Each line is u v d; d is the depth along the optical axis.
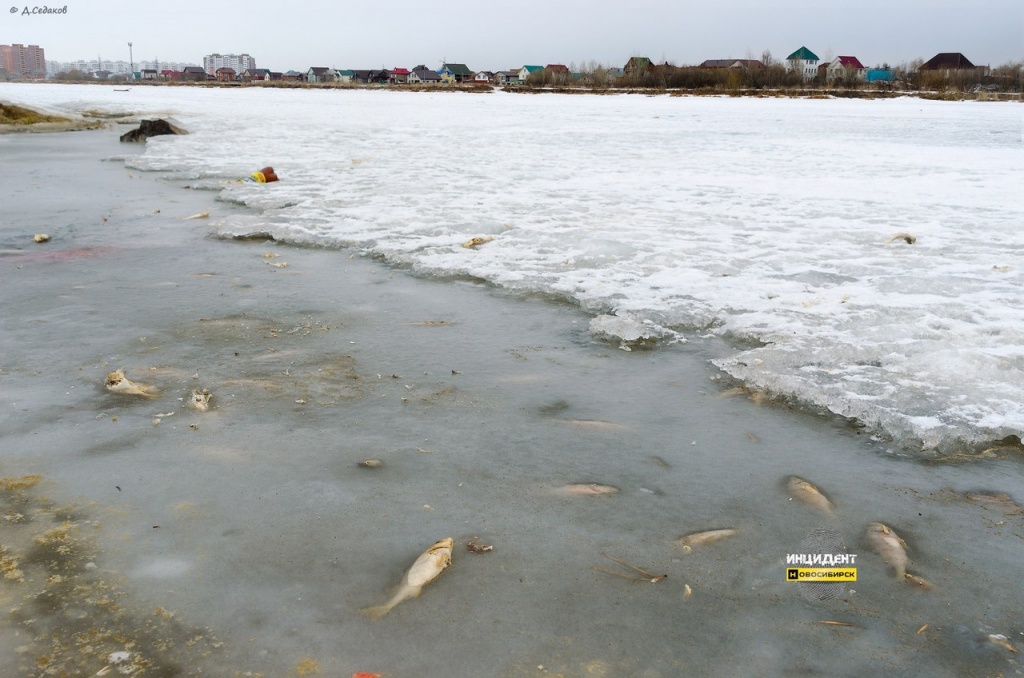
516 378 4.23
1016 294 5.93
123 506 2.82
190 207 9.82
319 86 123.19
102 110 33.53
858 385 4.14
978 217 9.54
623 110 43.59
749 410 3.89
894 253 7.40
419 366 4.37
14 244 7.35
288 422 3.57
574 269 6.62
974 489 3.15
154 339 4.70
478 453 3.32
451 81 135.62
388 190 11.20
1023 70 85.12
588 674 2.05
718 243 7.76
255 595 2.34
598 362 4.53
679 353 4.72
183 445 3.32
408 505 2.88
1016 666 2.13
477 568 2.50
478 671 2.05
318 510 2.83
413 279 6.35
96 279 6.12
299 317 5.23
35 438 3.35
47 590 2.33
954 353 4.46
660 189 11.81
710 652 2.15
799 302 5.69
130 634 2.16
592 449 3.39
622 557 2.60
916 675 2.09
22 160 15.18
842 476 3.23
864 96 66.38
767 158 17.30
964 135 25.38
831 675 2.08
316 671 2.04
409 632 2.20
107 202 10.07
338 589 2.38
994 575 2.56
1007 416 3.77
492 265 6.73
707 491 3.06
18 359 4.31
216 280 6.18
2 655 2.06
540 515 2.85
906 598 2.43
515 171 14.13
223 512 2.79
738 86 79.31
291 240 7.72
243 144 19.70
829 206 10.29
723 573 2.53
